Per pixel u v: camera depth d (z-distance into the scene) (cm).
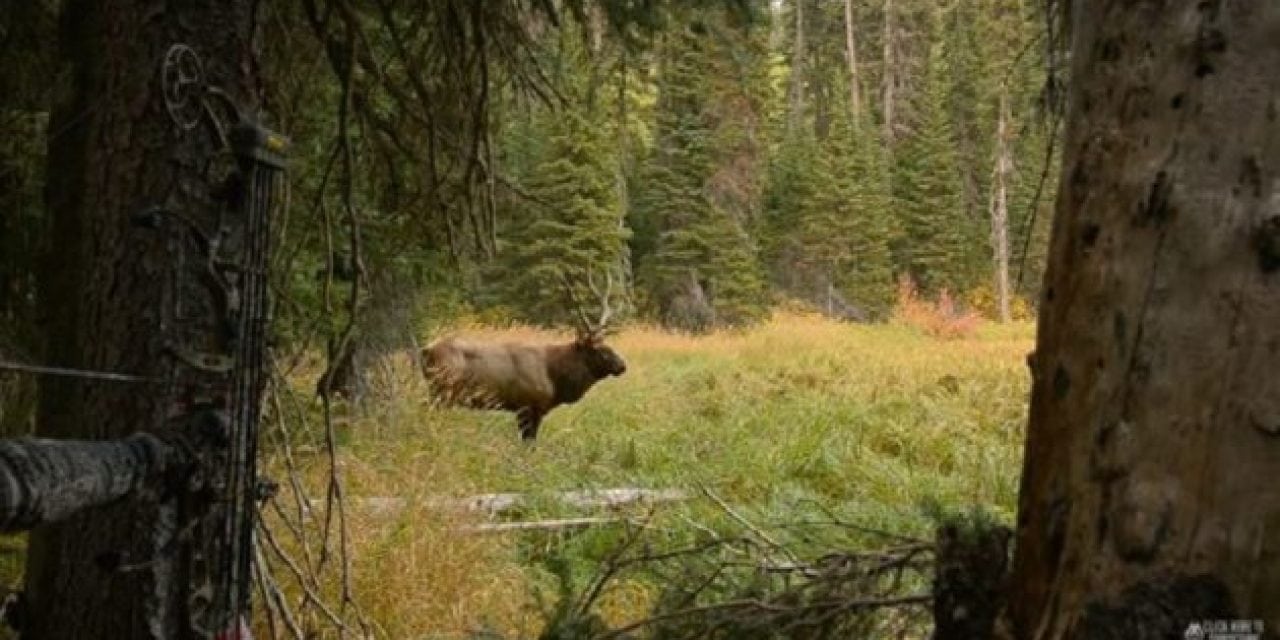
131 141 287
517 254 2267
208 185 285
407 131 459
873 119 4941
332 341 421
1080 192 162
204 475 262
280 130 408
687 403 1389
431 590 559
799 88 4594
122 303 282
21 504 182
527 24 488
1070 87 172
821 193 3794
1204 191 146
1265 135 143
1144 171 152
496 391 1080
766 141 3834
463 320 2058
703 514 785
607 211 2255
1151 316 148
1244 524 138
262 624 495
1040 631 159
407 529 597
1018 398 1321
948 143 4066
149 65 288
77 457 204
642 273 3089
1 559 476
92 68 302
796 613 245
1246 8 146
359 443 770
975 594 184
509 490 857
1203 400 142
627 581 490
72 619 281
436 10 425
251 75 304
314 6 393
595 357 1130
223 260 276
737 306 3097
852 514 787
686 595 291
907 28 4869
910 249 4075
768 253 3866
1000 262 3631
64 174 323
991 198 3800
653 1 466
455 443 887
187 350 274
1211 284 144
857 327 3080
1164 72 153
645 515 784
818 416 1198
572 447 1086
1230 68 147
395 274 748
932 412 1228
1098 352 154
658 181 3111
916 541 262
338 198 540
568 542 736
